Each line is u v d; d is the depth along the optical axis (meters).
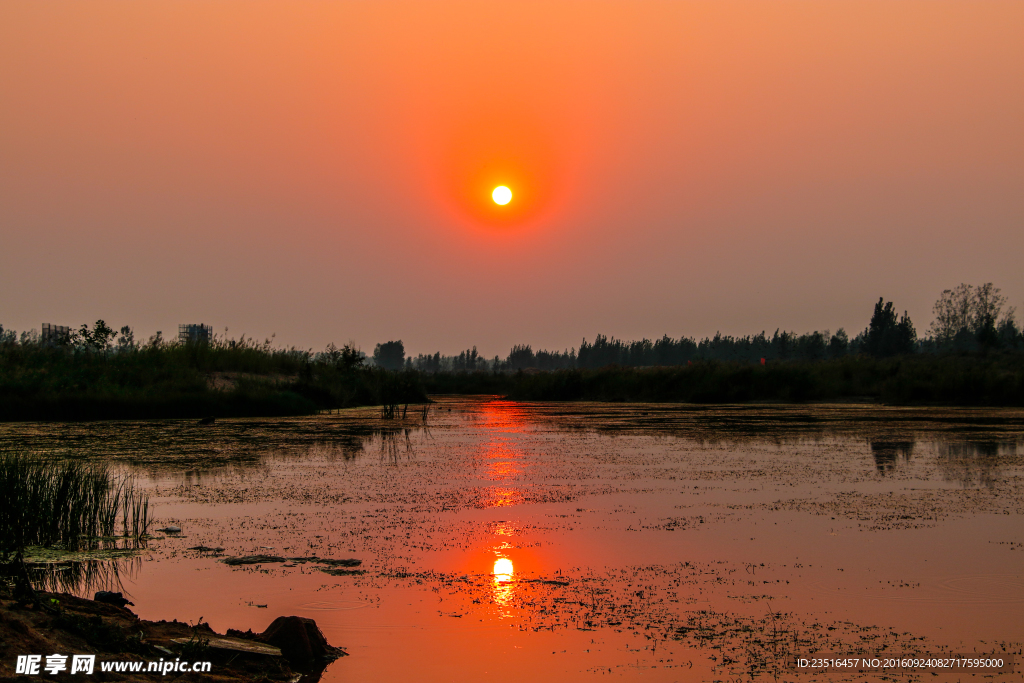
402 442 23.66
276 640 7.03
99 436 23.38
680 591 8.84
